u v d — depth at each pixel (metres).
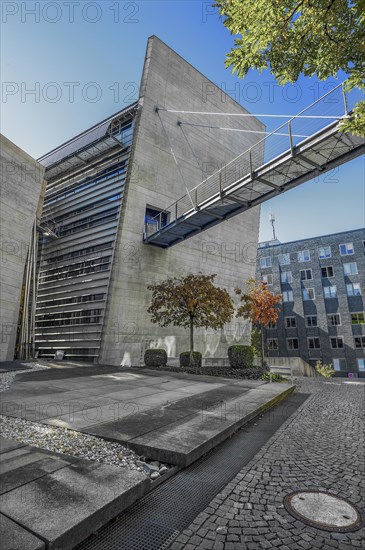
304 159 12.07
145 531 2.70
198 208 16.72
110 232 19.44
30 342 17.75
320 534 2.68
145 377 11.82
